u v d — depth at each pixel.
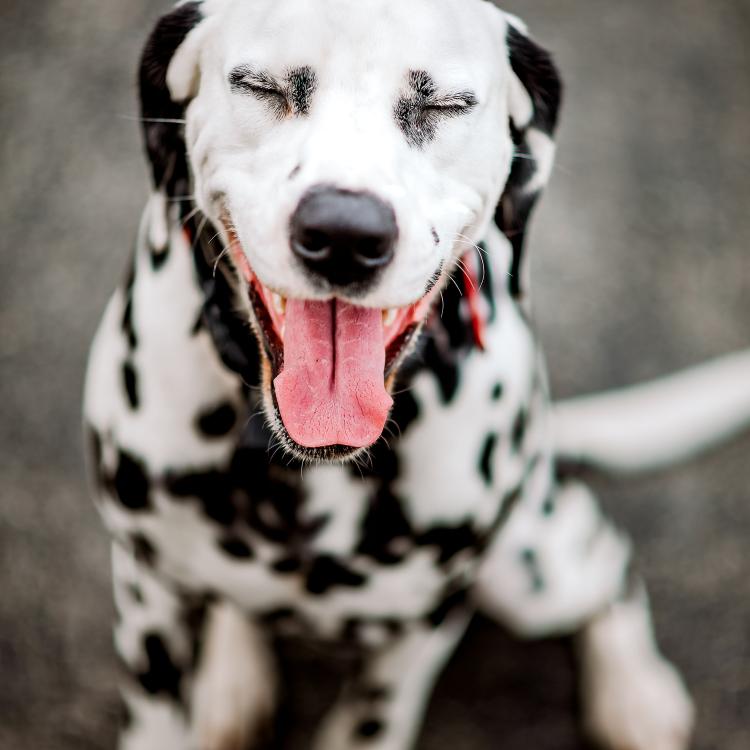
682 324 1.39
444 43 0.75
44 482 1.19
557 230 1.43
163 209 0.82
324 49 0.74
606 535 1.10
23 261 1.34
